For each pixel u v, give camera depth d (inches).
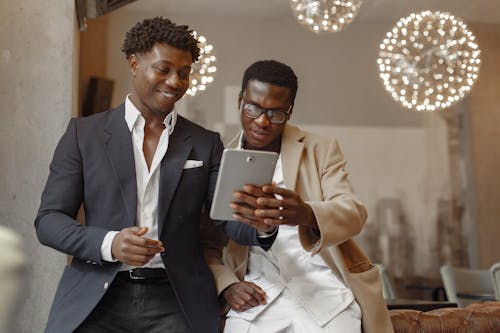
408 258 357.1
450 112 370.9
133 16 346.3
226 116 350.6
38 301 117.6
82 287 72.7
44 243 72.4
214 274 83.5
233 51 358.0
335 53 366.6
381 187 360.2
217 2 348.8
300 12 185.2
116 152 75.9
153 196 76.6
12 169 123.1
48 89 127.2
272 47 361.7
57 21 129.6
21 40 128.0
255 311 81.4
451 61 197.0
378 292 82.4
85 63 336.8
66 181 74.8
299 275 82.9
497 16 377.4
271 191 69.7
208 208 84.0
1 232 17.7
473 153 369.7
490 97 377.7
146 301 74.1
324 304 80.1
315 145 89.0
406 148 365.1
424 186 363.3
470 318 95.8
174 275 74.6
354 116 363.9
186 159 78.3
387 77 203.3
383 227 357.1
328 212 75.1
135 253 65.5
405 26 199.6
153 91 75.5
